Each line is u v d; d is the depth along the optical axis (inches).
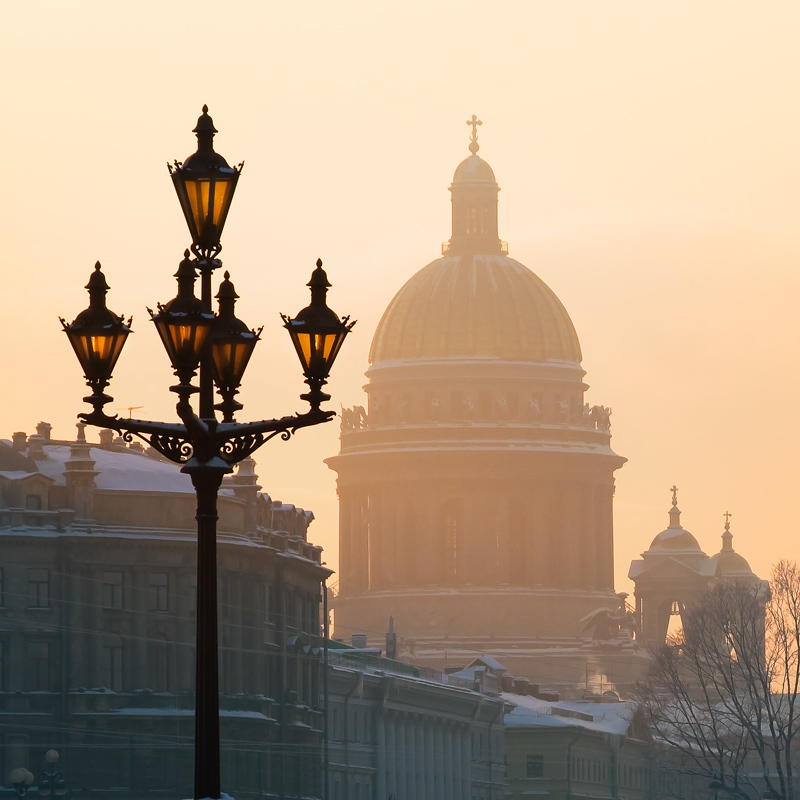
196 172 2564.0
